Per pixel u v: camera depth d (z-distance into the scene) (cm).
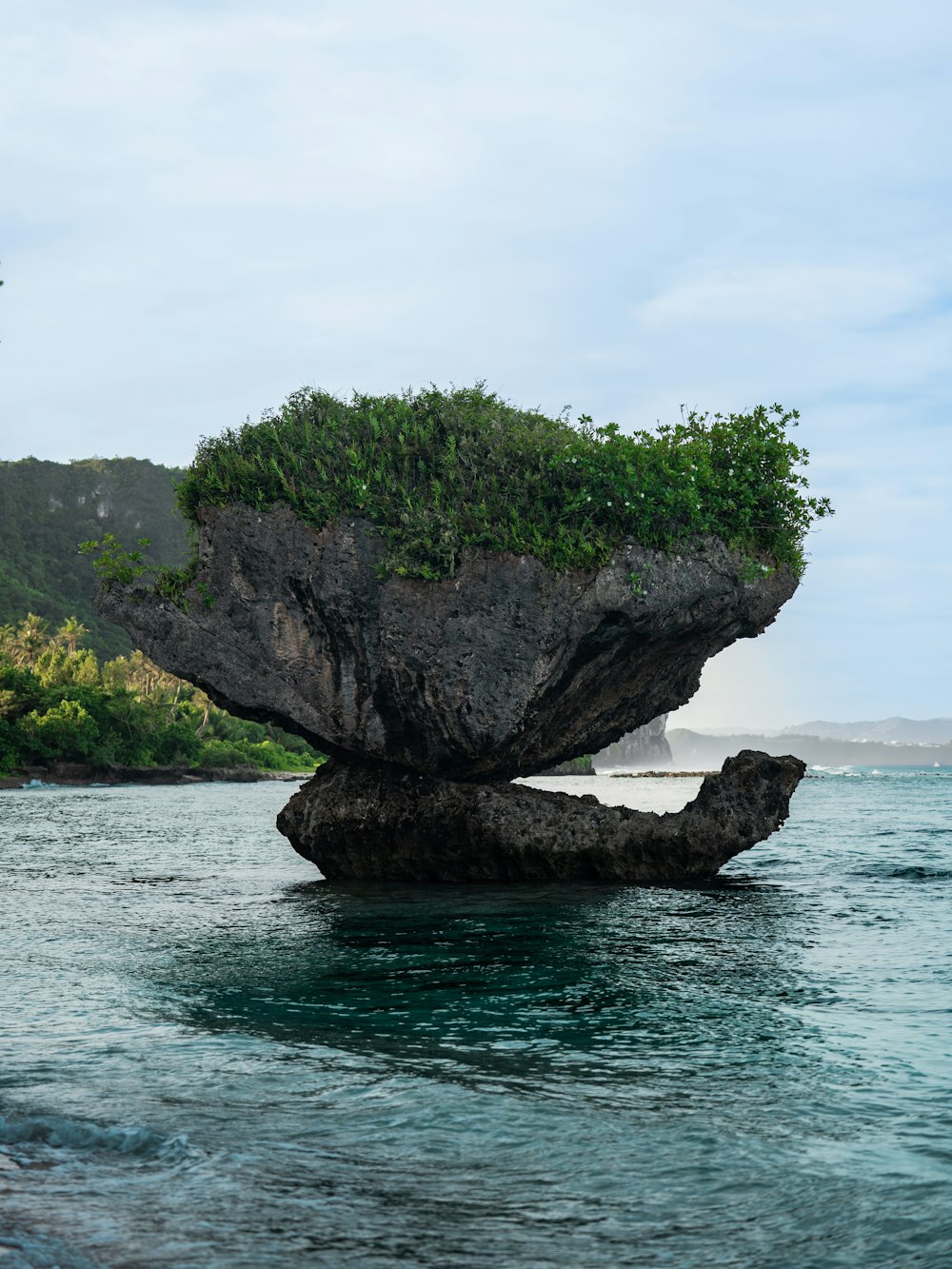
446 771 1892
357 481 1827
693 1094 721
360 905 1642
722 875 2000
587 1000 1006
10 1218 529
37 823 4022
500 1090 733
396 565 1769
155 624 1841
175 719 12875
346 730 1842
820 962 1162
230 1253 494
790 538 1958
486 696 1772
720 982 1072
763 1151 618
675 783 13012
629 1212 541
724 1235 516
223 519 1855
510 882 1866
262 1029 905
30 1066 790
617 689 2073
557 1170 595
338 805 1920
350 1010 974
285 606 1841
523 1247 504
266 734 14625
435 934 1380
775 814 1875
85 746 10094
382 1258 492
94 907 1656
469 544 1781
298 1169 596
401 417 1961
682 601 1822
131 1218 531
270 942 1328
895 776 16338
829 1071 766
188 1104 704
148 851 2753
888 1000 980
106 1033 891
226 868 2278
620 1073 771
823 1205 546
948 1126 652
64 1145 633
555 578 1773
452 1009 974
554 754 2067
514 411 2052
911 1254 493
